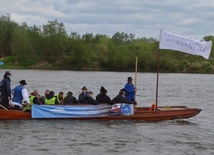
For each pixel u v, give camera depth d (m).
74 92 46.03
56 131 19.34
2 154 14.95
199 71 116.19
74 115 22.12
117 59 114.19
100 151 15.91
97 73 99.69
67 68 113.31
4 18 136.25
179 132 20.30
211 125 23.11
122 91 22.73
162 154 15.73
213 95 46.62
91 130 19.88
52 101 22.73
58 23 121.25
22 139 17.47
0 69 103.75
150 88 56.50
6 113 21.25
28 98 21.58
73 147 16.42
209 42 22.78
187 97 43.31
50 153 15.36
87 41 129.88
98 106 22.36
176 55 121.81
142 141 17.91
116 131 19.86
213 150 16.64
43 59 116.19
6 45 132.50
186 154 15.84
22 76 77.31
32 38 120.44
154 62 114.62
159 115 23.03
